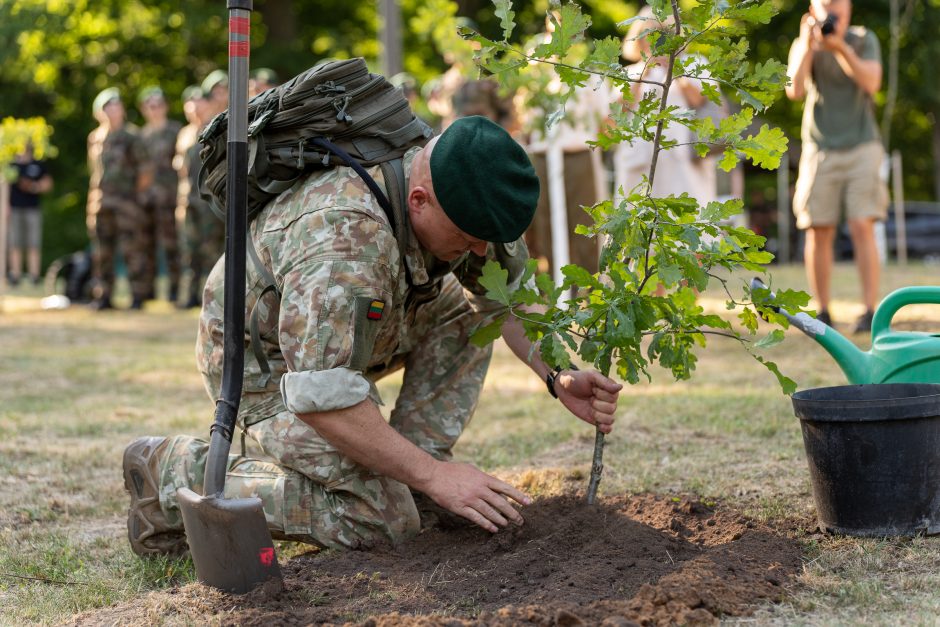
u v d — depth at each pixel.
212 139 3.13
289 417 3.12
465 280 3.38
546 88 7.66
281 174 3.03
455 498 3.01
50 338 9.39
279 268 2.95
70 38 23.67
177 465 3.15
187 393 6.52
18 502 4.07
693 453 4.32
